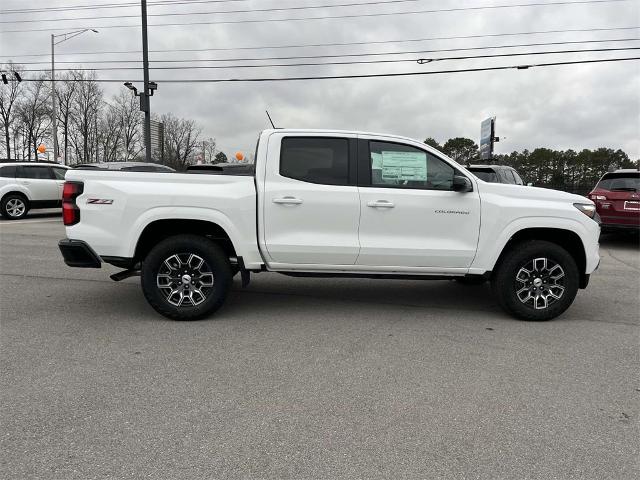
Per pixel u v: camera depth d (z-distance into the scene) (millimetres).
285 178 5105
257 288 6730
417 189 5191
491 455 2812
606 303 6199
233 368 3979
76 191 5031
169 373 3863
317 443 2910
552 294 5312
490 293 6562
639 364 4168
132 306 5777
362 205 5094
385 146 5215
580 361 4215
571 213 5254
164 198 4984
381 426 3111
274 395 3514
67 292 6430
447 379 3818
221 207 5016
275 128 5230
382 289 6746
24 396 3443
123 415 3201
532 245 5246
